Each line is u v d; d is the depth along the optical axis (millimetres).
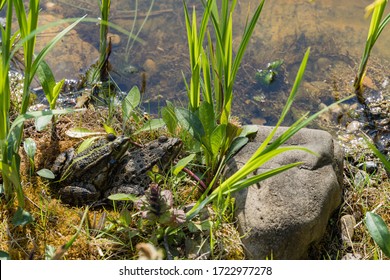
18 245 820
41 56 801
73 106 1008
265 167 875
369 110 1038
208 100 878
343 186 928
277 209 838
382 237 811
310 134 917
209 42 889
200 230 845
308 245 848
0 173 863
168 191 836
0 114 791
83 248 828
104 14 1022
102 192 877
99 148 877
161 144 893
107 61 1048
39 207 854
